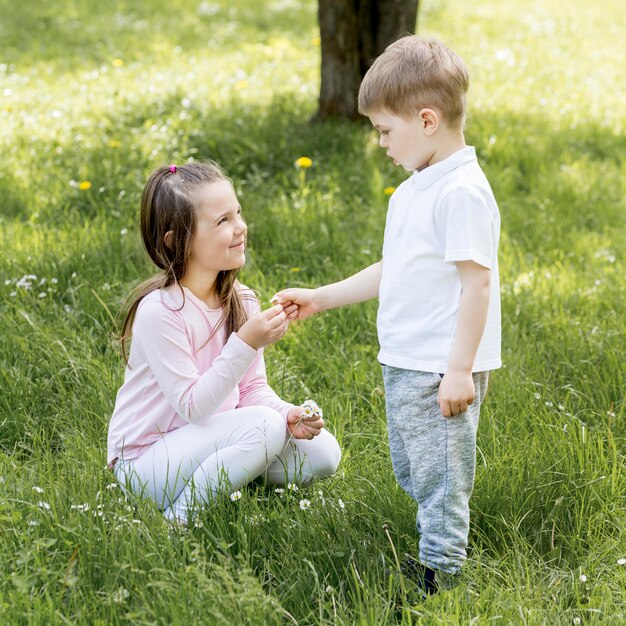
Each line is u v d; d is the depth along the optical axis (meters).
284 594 2.51
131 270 4.61
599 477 3.02
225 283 2.95
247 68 10.05
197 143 6.57
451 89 2.46
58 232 5.04
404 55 2.48
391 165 6.35
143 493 2.85
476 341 2.40
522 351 4.08
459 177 2.43
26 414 3.47
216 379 2.78
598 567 2.69
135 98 8.23
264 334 2.77
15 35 11.63
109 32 12.12
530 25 14.12
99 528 2.62
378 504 2.88
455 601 2.42
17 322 4.06
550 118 8.14
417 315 2.50
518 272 4.97
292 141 6.81
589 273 4.96
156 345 2.80
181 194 2.75
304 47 11.68
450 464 2.51
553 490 2.97
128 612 2.36
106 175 5.94
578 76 10.45
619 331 4.17
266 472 3.02
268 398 3.10
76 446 3.20
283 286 4.59
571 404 3.66
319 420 2.91
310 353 3.96
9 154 6.55
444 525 2.54
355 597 2.52
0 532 2.61
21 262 4.64
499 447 3.19
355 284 2.93
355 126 7.12
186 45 11.62
